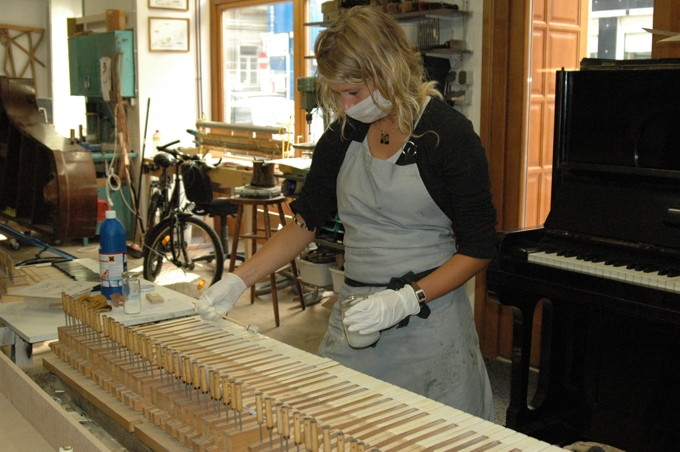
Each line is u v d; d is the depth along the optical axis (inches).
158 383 51.4
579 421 105.0
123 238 77.9
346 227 66.8
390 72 53.7
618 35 122.6
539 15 130.5
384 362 63.7
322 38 55.6
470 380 64.4
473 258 58.6
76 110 345.1
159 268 187.5
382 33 53.7
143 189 239.8
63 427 45.3
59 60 337.7
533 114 134.2
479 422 44.8
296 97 213.3
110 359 56.3
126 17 237.1
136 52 232.5
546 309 101.3
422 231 62.3
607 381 100.6
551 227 92.8
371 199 62.6
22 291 77.4
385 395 49.0
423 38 139.6
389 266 62.6
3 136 116.7
